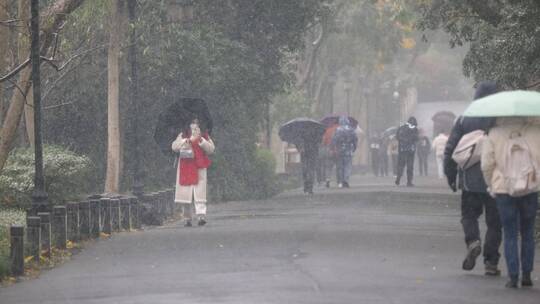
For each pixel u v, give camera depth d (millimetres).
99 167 83875
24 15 53688
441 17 73375
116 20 70438
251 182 94000
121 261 41250
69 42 73812
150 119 86312
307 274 34938
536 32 54625
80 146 84000
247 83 91250
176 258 41188
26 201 59719
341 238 49031
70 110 82875
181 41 83625
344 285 32188
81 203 51594
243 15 92625
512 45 55750
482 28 68438
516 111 32250
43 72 78062
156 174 86438
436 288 32000
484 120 35719
